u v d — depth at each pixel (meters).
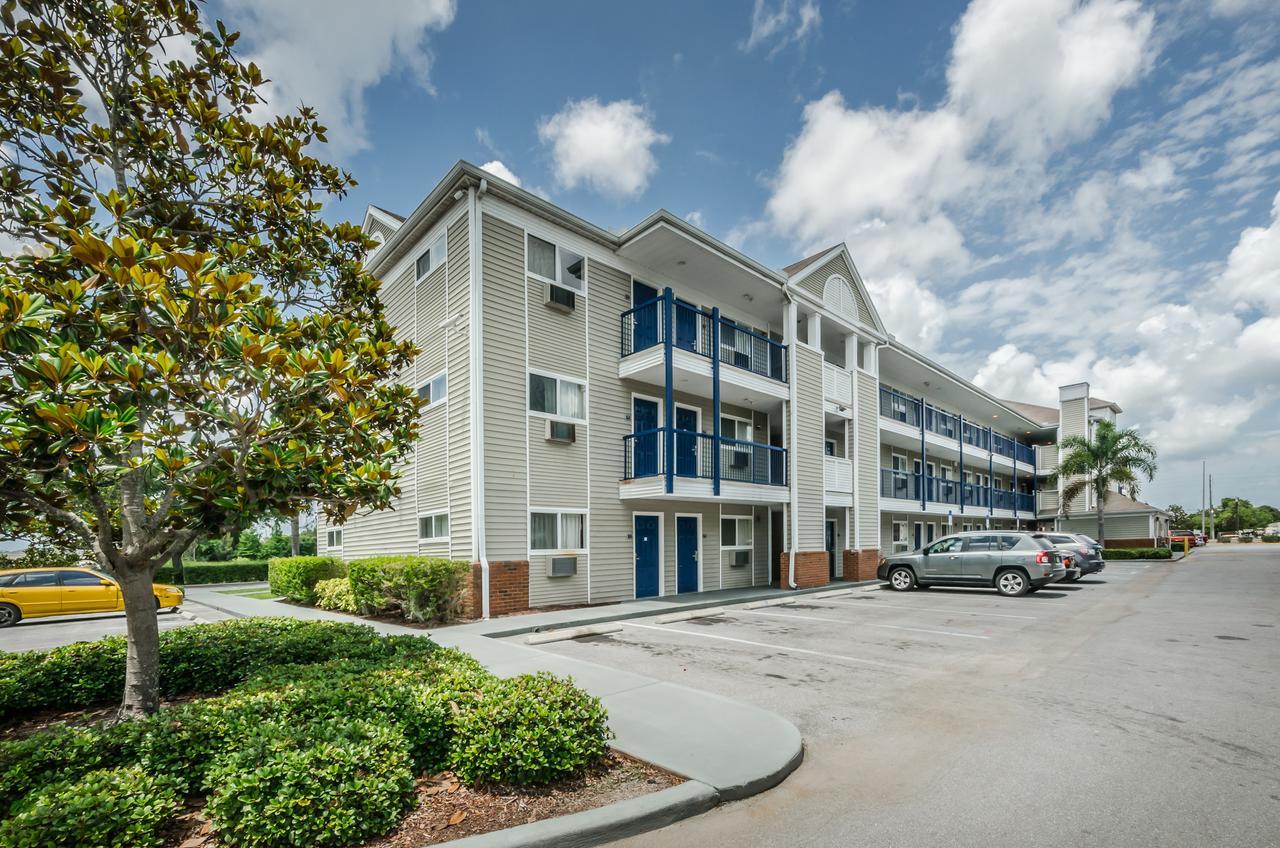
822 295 20.28
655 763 4.61
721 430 18.28
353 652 6.47
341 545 19.02
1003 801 4.25
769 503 17.69
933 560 17.75
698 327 17.42
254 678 5.41
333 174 6.50
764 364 18.61
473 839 3.40
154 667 4.98
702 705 6.01
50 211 5.02
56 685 5.56
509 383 13.04
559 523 13.63
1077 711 6.26
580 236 14.84
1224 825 3.92
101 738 3.84
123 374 3.90
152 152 5.71
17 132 5.16
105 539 4.66
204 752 3.91
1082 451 36.53
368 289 6.75
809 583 18.05
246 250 5.53
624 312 15.55
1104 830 3.86
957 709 6.34
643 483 14.45
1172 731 5.66
